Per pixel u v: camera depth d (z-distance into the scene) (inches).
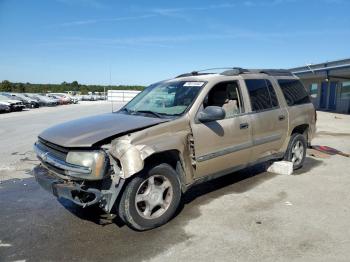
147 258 140.3
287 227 167.8
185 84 209.2
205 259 138.9
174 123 175.6
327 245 149.6
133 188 159.2
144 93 231.6
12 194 225.5
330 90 1151.6
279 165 262.8
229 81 213.6
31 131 563.8
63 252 146.3
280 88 253.8
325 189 227.3
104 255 143.3
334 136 492.1
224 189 227.0
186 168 180.4
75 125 182.1
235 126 205.8
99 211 191.2
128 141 157.0
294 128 265.7
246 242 152.8
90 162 150.8
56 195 161.9
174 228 168.1
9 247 151.1
